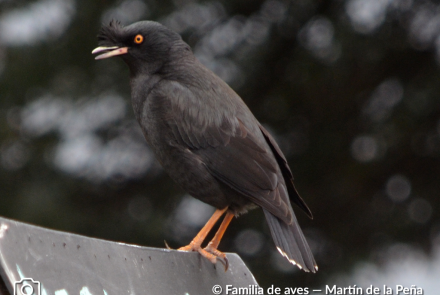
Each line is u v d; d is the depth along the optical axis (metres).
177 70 7.24
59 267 4.31
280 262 15.11
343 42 14.56
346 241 15.65
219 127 6.88
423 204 15.67
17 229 4.17
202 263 5.98
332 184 15.70
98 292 4.50
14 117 14.88
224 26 15.12
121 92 14.24
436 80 15.06
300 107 15.62
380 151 15.34
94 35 14.50
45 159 14.80
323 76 14.98
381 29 14.87
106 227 14.73
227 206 6.95
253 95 15.34
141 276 5.07
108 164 15.20
